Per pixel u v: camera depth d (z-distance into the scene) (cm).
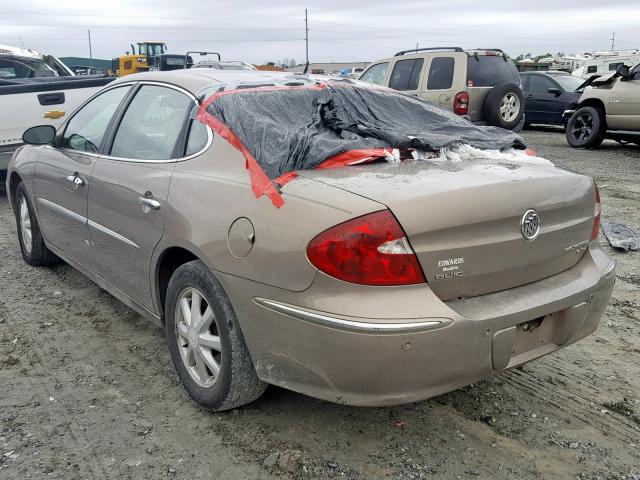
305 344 239
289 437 284
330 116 327
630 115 1132
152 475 259
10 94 714
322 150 283
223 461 268
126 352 370
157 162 324
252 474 261
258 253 251
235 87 326
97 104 412
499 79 1045
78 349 374
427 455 272
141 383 333
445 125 364
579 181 290
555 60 3375
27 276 502
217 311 277
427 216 232
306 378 247
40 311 431
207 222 275
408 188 244
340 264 229
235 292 262
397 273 229
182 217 289
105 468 263
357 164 285
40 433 287
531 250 262
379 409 306
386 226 227
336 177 262
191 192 290
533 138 1456
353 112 345
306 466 265
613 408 311
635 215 685
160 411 306
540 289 268
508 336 249
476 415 303
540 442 282
